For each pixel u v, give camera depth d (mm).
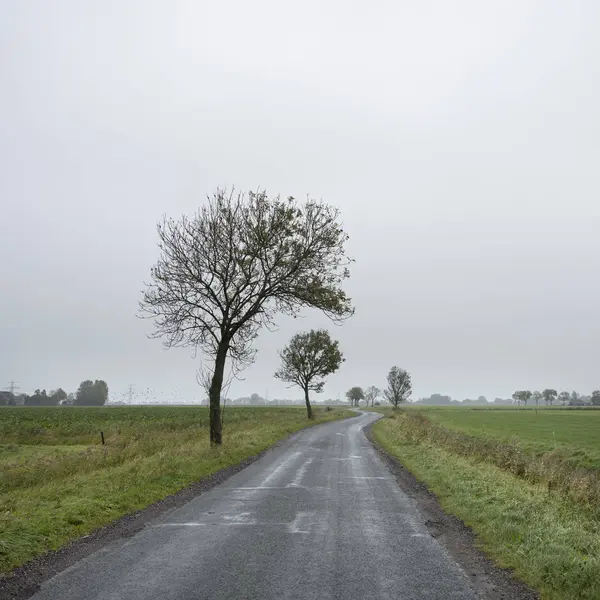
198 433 28859
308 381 57188
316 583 6398
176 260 23094
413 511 10773
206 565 7047
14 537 7777
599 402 178750
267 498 12023
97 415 58094
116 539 8359
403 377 98812
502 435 34312
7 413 61594
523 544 7895
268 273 24062
